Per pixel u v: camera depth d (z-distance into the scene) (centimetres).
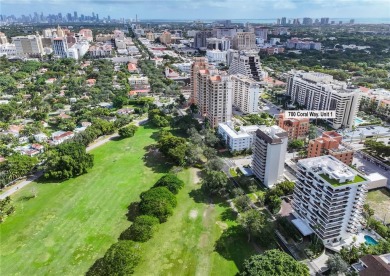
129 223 13688
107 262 10600
